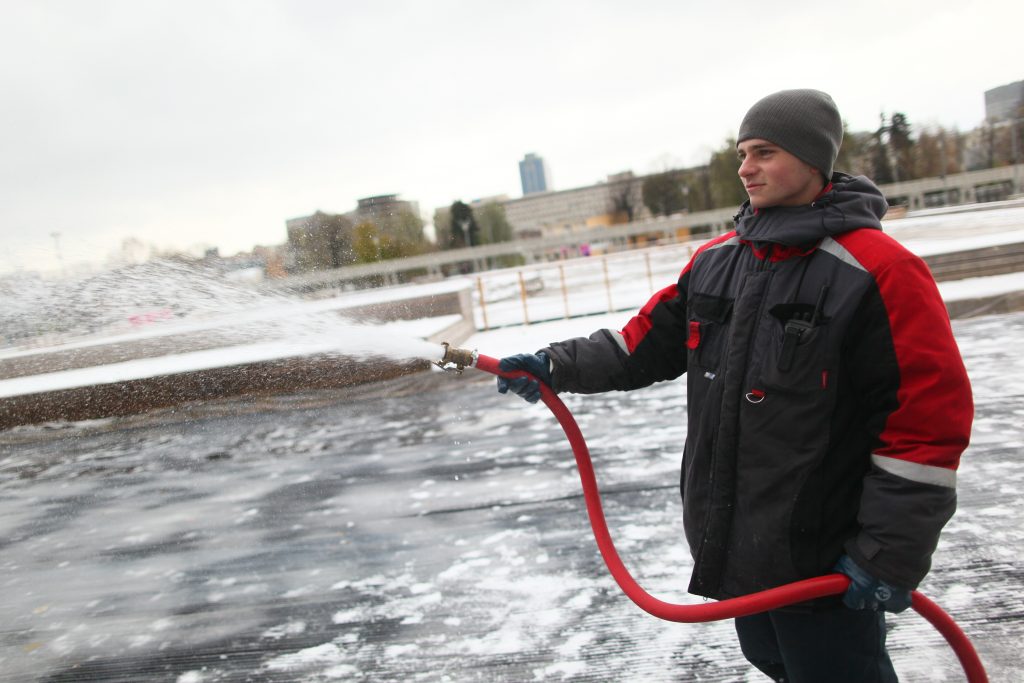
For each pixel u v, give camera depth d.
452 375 7.04
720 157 76.88
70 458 5.69
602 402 5.30
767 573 1.27
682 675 2.02
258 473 4.66
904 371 1.13
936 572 2.38
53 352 7.73
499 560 2.87
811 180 1.28
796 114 1.24
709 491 1.35
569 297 15.92
